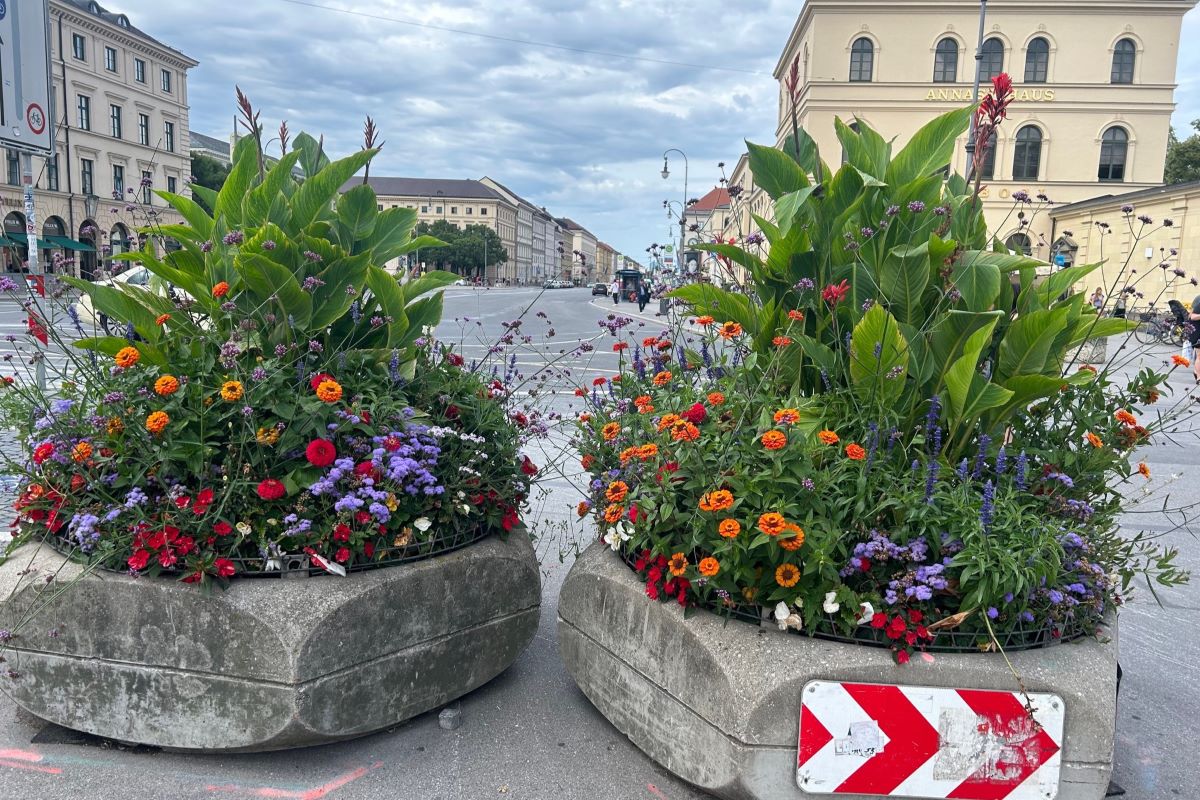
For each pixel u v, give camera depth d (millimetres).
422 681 2828
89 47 43625
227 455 2705
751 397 2848
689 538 2506
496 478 3256
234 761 2654
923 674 2223
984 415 2893
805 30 45562
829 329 3238
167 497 2615
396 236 3654
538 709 3068
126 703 2592
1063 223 38062
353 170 3508
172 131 51719
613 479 2980
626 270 61750
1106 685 2250
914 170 3295
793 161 3445
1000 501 2414
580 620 2988
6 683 2674
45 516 2818
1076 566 2498
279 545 2613
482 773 2637
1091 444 2936
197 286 3254
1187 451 8773
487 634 3049
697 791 2564
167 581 2520
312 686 2496
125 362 2648
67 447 2678
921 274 2936
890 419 2793
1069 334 2963
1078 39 43062
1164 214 30156
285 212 3449
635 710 2703
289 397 2758
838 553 2438
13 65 5734
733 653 2328
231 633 2479
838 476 2484
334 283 3162
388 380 3193
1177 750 2922
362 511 2678
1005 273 3000
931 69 43625
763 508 2396
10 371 7289
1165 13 42562
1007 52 43438
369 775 2609
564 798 2514
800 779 2238
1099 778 2236
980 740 2223
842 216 3170
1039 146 44094
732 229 4754
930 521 2371
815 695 2213
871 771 2238
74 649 2602
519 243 161875
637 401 3213
